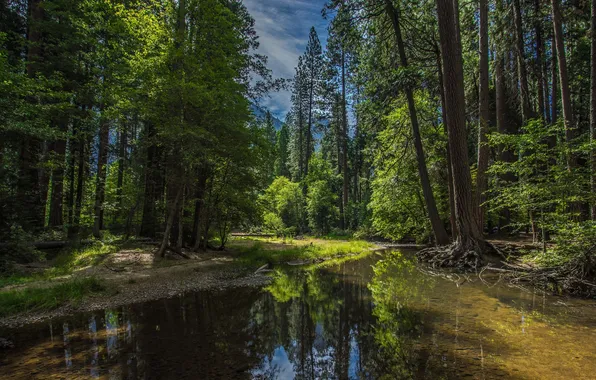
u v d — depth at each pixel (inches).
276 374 135.4
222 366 144.2
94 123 494.3
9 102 331.0
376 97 549.0
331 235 1116.5
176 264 411.5
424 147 633.0
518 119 650.8
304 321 212.1
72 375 133.6
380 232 826.8
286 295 287.3
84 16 507.2
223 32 453.4
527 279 303.6
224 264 442.0
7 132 356.2
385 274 380.2
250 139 482.3
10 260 348.5
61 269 350.9
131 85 438.6
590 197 257.8
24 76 351.9
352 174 1572.3
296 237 1067.9
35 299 243.3
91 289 283.4
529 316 203.0
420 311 219.9
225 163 499.5
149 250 473.4
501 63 572.4
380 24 536.1
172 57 384.2
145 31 402.9
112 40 500.1
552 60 590.6
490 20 577.0
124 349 163.9
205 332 191.5
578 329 177.8
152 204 574.2
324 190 1215.6
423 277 350.9
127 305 253.9
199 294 292.5
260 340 178.4
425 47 529.0
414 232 761.0
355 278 362.6
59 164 456.4
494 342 161.2
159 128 386.6
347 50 576.7
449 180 500.4
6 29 503.8
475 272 366.9
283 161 1968.5
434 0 498.3
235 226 593.6
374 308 234.7
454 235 491.5
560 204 279.6
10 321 214.1
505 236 639.1
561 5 486.3
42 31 500.1
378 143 679.1
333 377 131.3
